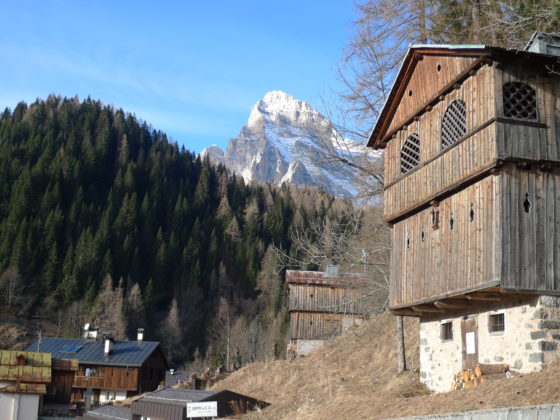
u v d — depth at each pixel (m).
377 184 28.75
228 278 112.69
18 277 97.19
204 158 154.50
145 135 151.75
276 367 34.31
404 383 22.09
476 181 17.34
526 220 16.36
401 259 21.02
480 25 24.52
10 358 55.50
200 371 77.19
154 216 119.38
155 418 24.22
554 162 16.72
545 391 13.99
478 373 17.00
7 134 128.50
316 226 37.25
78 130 137.00
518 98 17.16
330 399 23.41
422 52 19.50
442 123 19.11
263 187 149.88
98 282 100.19
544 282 16.11
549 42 17.88
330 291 48.19
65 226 109.56
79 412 58.16
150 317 99.81
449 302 18.67
